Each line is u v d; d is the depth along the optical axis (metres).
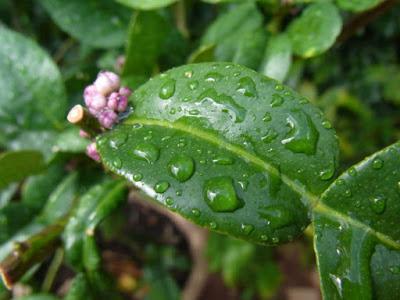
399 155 0.13
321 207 0.13
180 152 0.14
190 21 0.32
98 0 0.24
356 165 0.13
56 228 0.20
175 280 0.38
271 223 0.13
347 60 0.46
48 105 0.23
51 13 0.24
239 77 0.15
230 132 0.14
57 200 0.23
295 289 0.45
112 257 0.36
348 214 0.13
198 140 0.14
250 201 0.13
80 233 0.19
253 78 0.15
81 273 0.19
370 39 0.46
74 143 0.21
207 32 0.23
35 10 0.34
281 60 0.19
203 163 0.14
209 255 0.37
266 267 0.40
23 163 0.20
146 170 0.14
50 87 0.23
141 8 0.19
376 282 0.13
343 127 0.45
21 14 0.33
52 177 0.24
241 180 0.14
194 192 0.13
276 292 0.44
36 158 0.20
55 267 0.26
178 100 0.15
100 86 0.16
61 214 0.22
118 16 0.25
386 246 0.13
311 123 0.14
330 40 0.19
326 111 0.43
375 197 0.13
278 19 0.21
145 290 0.37
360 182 0.13
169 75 0.16
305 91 0.45
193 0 0.31
